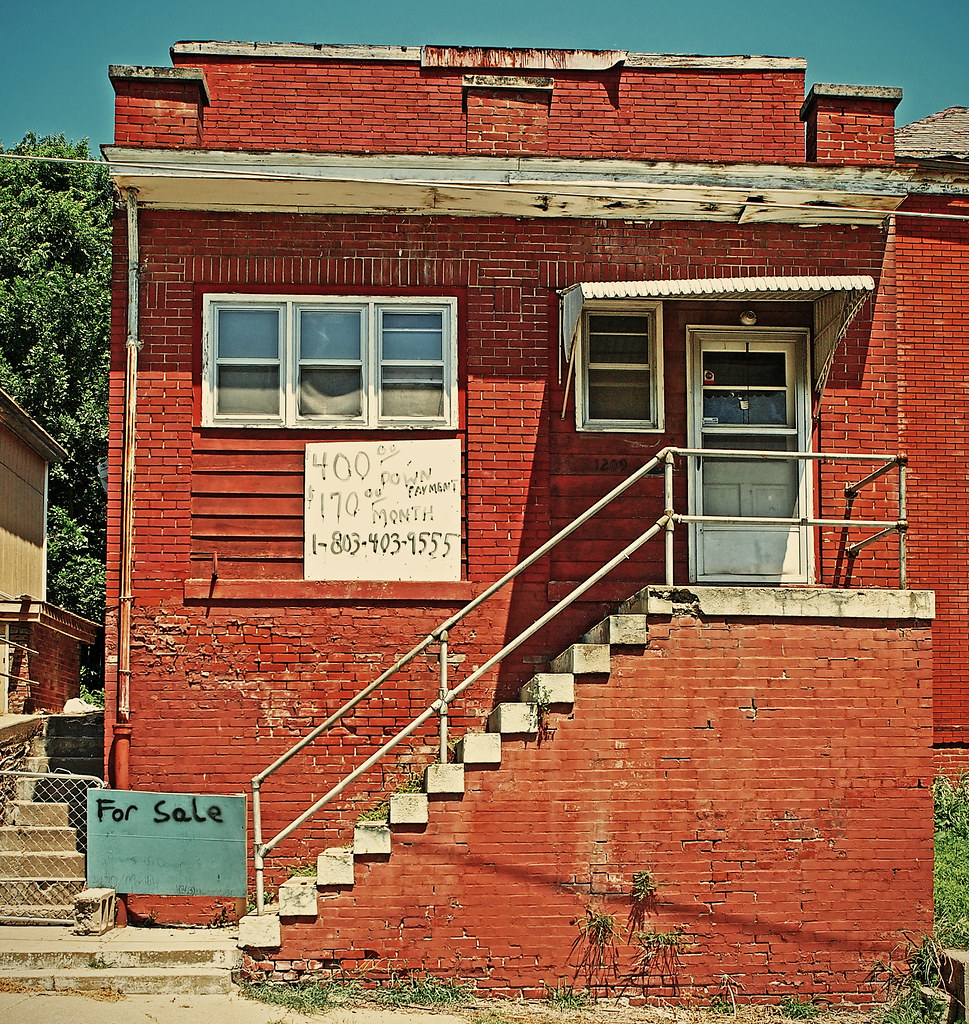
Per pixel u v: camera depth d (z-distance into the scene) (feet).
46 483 60.95
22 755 37.22
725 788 28.96
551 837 28.48
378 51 37.60
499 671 33.24
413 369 34.60
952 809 38.19
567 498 34.50
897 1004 28.27
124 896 30.22
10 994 26.61
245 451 33.83
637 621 29.17
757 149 37.78
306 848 32.19
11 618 44.01
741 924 28.63
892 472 35.29
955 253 42.04
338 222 34.55
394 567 33.68
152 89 34.60
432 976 27.89
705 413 35.96
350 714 32.86
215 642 32.86
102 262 90.63
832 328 34.68
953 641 40.68
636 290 32.12
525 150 35.37
